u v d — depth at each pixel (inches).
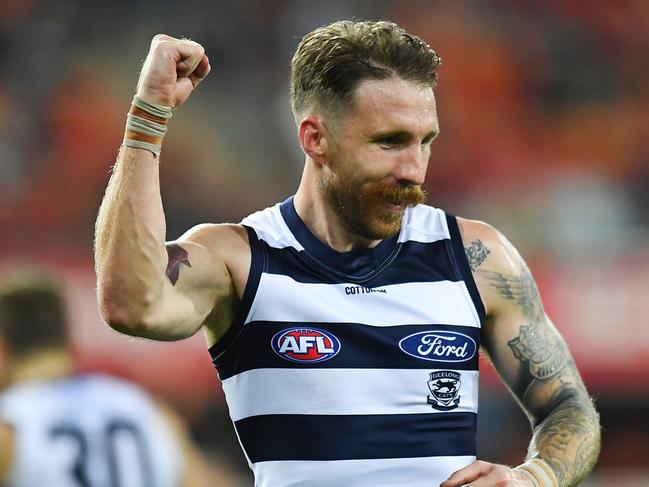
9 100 1796.3
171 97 350.9
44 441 487.8
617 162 1849.2
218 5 1957.4
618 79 1952.5
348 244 387.2
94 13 1935.3
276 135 1815.9
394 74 368.2
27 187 1679.4
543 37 1969.7
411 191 369.4
